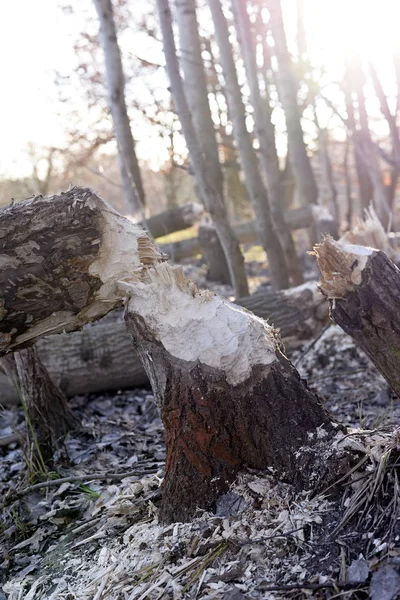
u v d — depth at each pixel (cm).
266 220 629
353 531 217
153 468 324
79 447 369
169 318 249
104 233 246
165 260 265
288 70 756
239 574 214
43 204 240
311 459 238
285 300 511
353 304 222
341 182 1337
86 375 472
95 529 271
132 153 839
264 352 247
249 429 243
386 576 193
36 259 239
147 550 237
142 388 493
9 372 367
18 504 312
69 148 1253
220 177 736
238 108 597
